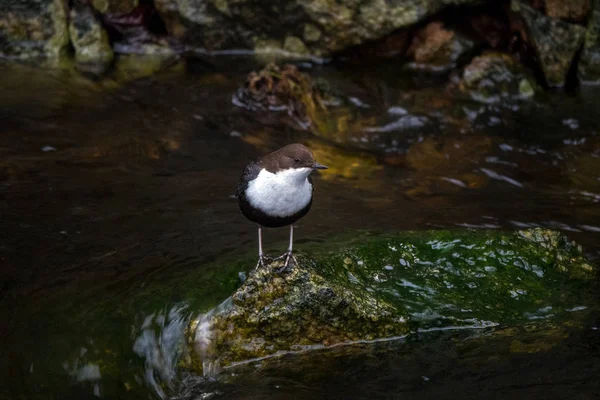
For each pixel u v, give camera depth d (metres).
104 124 12.61
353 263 7.93
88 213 9.74
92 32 15.31
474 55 15.44
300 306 6.85
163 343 7.07
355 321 7.05
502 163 12.16
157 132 12.49
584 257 8.79
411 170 11.88
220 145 12.23
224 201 10.32
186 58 15.74
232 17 15.56
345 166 11.87
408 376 6.82
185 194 10.48
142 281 8.07
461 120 13.62
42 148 11.53
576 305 7.78
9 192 10.12
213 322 6.86
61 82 14.21
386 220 10.01
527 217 10.38
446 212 10.42
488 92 14.41
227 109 13.53
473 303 7.66
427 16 15.05
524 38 15.00
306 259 7.56
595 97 14.50
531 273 8.23
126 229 9.36
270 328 6.86
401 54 15.91
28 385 6.74
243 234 9.31
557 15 14.79
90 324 7.39
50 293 7.92
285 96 13.53
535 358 7.02
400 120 13.55
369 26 15.12
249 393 6.65
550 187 11.42
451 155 12.41
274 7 15.31
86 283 8.09
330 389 6.68
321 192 10.91
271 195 7.01
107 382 6.82
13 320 7.49
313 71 15.30
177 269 8.28
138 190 10.50
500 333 7.35
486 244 8.47
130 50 15.82
